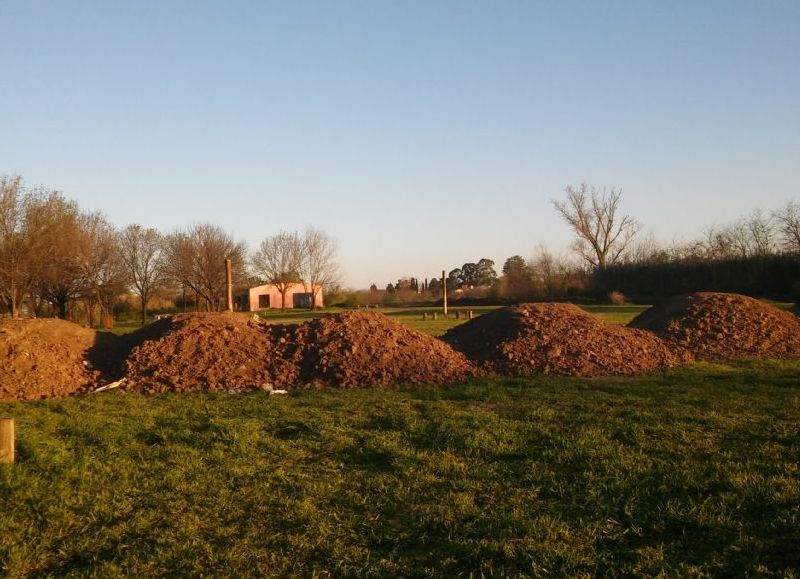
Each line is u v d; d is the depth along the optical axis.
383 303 67.06
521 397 9.86
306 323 13.86
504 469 6.21
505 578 4.15
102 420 8.48
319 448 7.07
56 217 32.56
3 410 9.40
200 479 6.02
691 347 14.50
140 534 4.87
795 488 5.42
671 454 6.56
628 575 4.18
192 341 12.87
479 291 63.94
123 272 44.78
